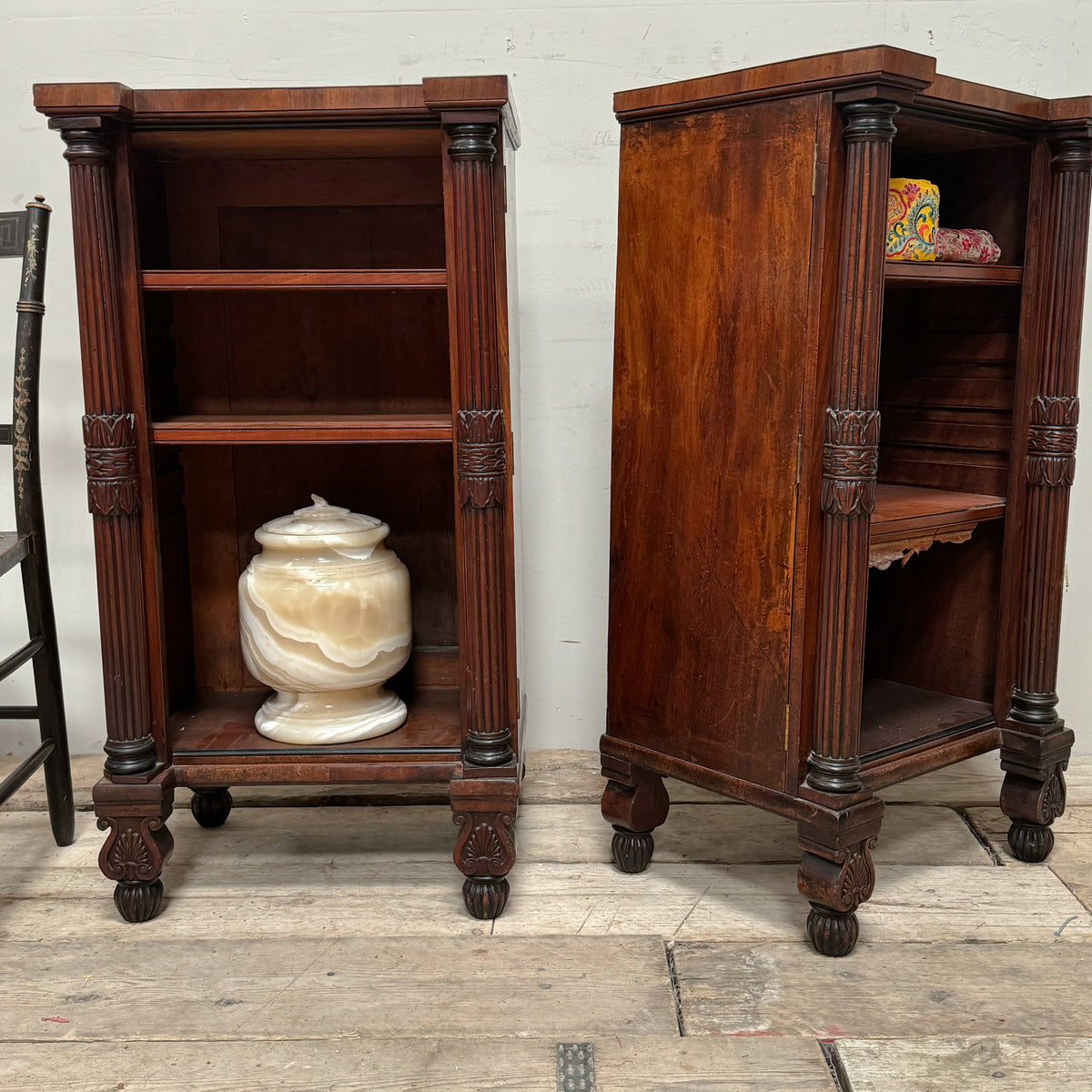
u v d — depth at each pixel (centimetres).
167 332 181
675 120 153
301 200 181
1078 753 227
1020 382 170
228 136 156
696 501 157
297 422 157
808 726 150
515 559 180
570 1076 129
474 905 164
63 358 213
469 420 150
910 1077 128
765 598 150
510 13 205
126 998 145
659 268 157
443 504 192
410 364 187
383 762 163
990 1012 141
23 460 178
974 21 206
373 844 191
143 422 154
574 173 210
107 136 146
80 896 173
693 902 170
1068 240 165
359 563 169
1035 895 171
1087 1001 144
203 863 184
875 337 139
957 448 181
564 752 228
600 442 219
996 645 179
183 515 188
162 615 161
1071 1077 129
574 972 150
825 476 142
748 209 145
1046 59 207
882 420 191
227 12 205
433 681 194
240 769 163
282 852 188
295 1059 132
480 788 159
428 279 150
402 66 207
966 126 153
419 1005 143
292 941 159
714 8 205
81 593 221
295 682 166
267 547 171
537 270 213
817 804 148
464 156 143
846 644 145
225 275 152
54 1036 137
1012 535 174
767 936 160
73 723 226
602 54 207
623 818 175
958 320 179
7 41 205
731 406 150
